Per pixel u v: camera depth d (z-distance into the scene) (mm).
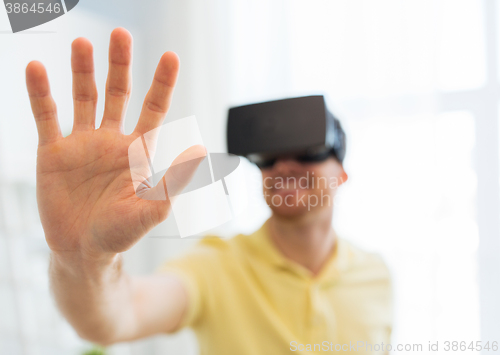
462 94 860
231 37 1027
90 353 949
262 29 1013
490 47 833
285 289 479
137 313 414
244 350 468
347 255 518
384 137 910
